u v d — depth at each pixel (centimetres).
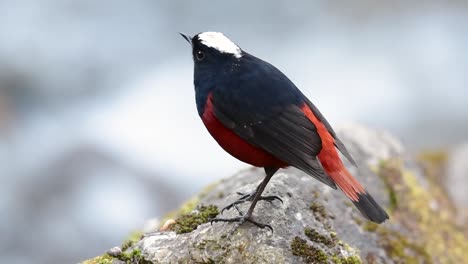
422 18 2092
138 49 2022
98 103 1895
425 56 1977
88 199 1570
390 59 1966
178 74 1947
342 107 1852
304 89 1884
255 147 728
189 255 716
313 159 714
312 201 815
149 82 1931
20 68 1961
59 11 2098
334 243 746
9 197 1568
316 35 2042
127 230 1515
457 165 1330
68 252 1469
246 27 2078
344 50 1995
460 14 2095
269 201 760
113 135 1772
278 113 730
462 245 963
